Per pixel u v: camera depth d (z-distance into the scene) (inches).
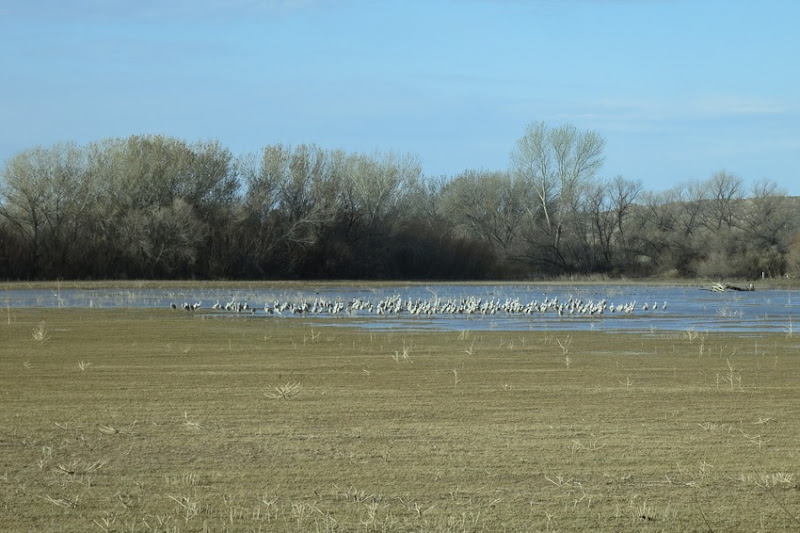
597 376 1250.6
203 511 642.2
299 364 1370.6
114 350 1541.6
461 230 6082.7
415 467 754.8
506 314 2479.1
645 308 2615.7
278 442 840.9
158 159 4788.4
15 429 893.2
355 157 5251.0
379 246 5098.4
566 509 648.4
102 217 4584.2
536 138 6043.3
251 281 4564.5
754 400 1063.0
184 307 2536.9
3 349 1547.7
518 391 1120.2
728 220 5841.5
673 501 668.7
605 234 5851.4
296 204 4980.3
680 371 1304.1
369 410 993.5
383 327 2031.3
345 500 667.4
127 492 686.5
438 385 1167.0
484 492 687.1
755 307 2834.6
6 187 4547.2
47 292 3457.2
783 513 644.1
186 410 991.6
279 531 601.3
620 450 812.6
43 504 658.8
